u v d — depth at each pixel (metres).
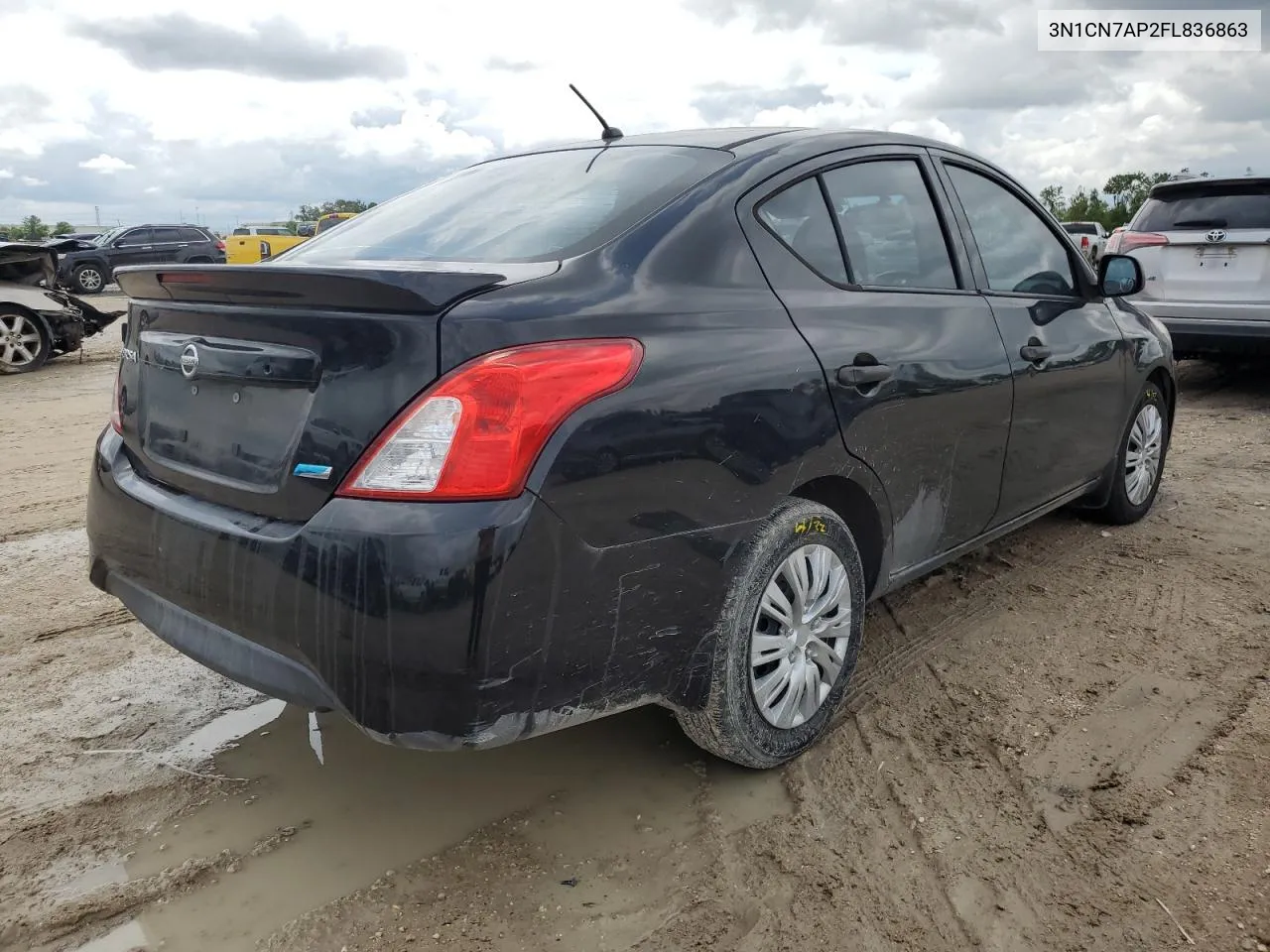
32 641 3.51
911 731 2.84
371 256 2.68
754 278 2.51
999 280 3.45
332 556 1.93
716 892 2.19
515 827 2.44
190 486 2.33
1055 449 3.69
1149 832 2.37
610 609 2.09
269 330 2.11
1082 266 4.00
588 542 2.02
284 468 2.07
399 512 1.90
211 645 2.23
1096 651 3.34
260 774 2.68
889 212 3.04
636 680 2.21
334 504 1.97
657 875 2.26
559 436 1.96
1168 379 4.68
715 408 2.24
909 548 3.01
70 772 2.69
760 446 2.35
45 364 10.65
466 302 1.97
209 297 2.24
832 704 2.76
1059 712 2.93
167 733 2.90
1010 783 2.57
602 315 2.12
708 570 2.28
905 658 3.30
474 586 1.87
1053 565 4.12
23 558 4.34
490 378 1.91
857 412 2.62
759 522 2.38
